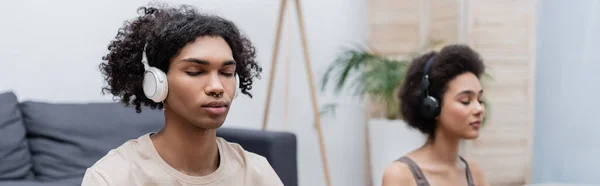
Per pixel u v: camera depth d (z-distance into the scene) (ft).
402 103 6.31
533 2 12.22
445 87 5.88
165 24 3.63
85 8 10.16
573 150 11.53
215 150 3.92
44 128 8.80
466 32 11.80
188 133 3.73
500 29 12.00
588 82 11.18
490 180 12.21
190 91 3.57
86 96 10.20
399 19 13.03
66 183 8.20
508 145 12.28
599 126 10.98
